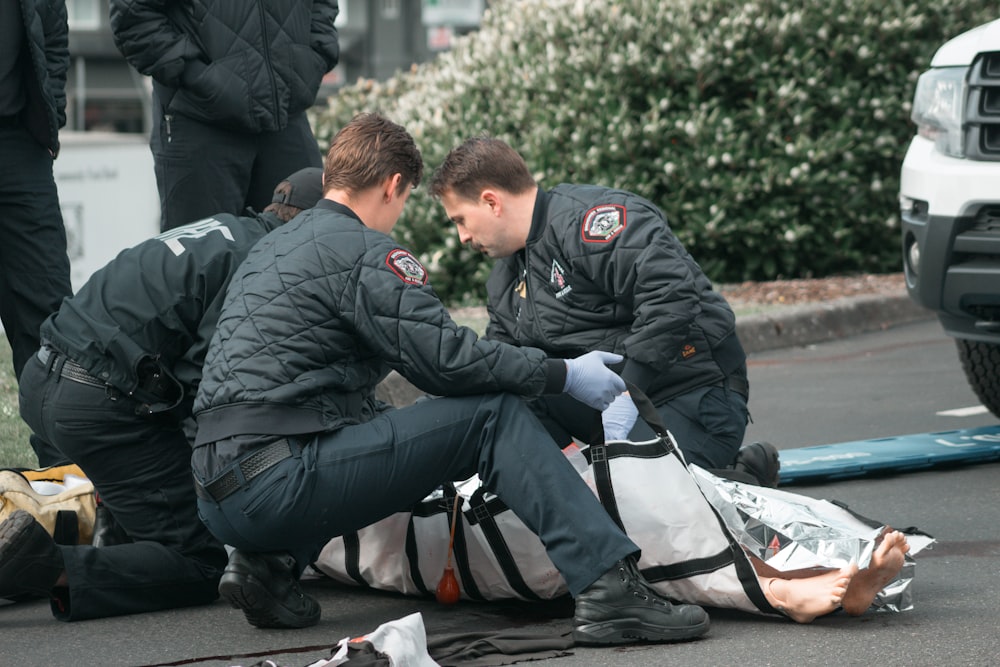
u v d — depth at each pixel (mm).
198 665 11500
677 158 33094
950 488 17422
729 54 32844
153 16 18578
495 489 11898
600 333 14312
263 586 12242
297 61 19516
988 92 18203
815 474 17766
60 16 17891
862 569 11789
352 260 11867
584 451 12328
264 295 11883
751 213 33531
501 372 11734
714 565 12180
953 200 18109
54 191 17797
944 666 10891
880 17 33406
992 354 20328
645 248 13664
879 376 25984
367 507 11914
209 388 11867
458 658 11219
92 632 12586
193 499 13531
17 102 17188
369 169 12469
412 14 142250
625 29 33188
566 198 14266
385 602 13633
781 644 11570
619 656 11375
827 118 33812
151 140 19781
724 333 14602
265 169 20000
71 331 13094
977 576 13648
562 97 33719
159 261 13141
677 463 12320
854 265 35812
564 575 11648
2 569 12391
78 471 14773
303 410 11750
